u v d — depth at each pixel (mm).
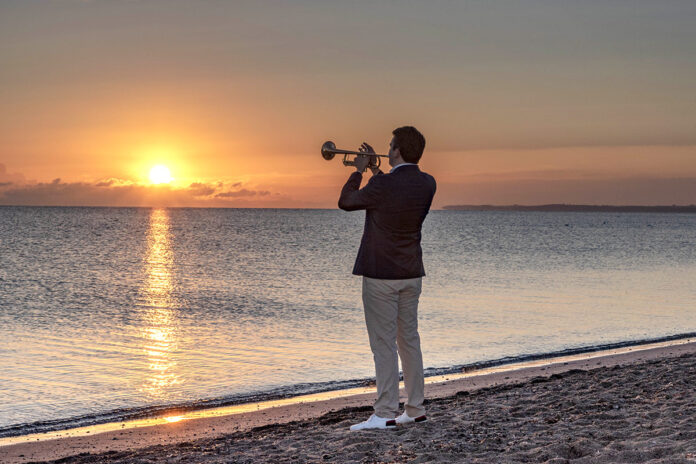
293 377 9945
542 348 12359
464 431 5098
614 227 137250
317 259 40625
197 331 14555
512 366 10586
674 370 8242
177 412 7895
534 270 32812
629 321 16000
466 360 11164
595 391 7000
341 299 20750
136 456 5426
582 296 21453
